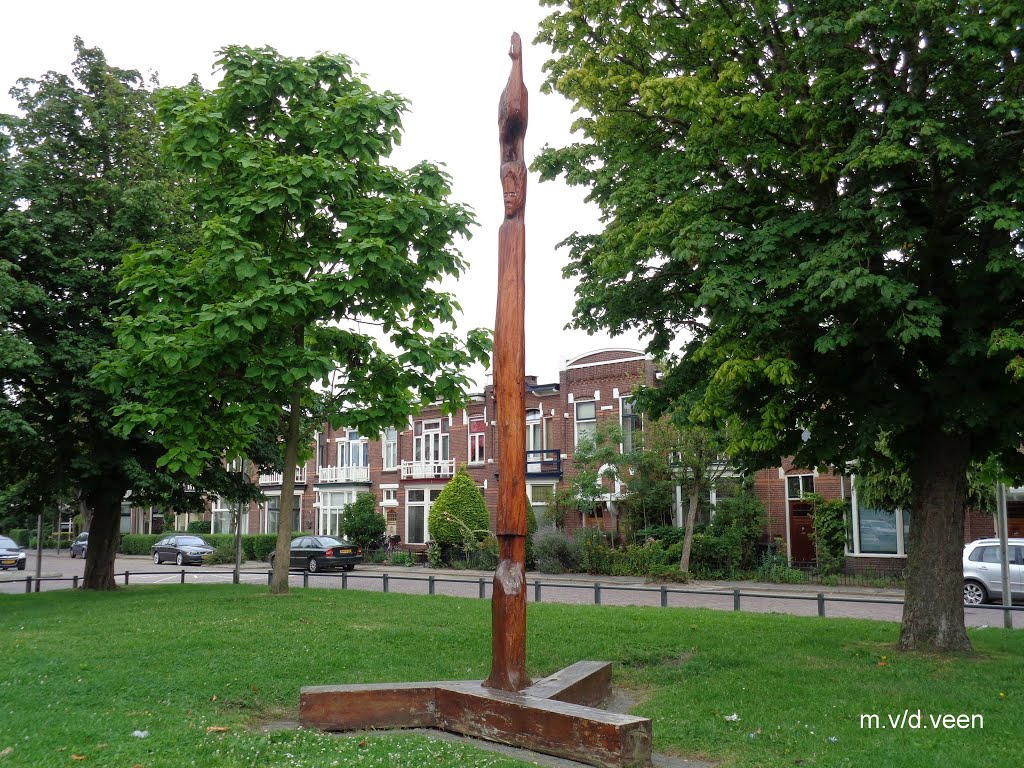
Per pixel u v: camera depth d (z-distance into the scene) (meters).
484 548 35.88
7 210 18.02
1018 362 8.35
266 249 14.10
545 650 11.43
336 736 7.50
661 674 10.15
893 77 9.87
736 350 9.67
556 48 12.99
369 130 14.66
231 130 14.76
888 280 8.92
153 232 19.45
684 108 10.66
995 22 9.23
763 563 29.19
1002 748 6.79
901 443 11.45
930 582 11.16
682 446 28.09
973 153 9.09
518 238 8.84
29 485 19.92
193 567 42.06
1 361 15.82
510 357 8.59
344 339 14.85
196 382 14.00
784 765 6.52
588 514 35.09
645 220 10.71
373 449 46.09
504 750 7.21
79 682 8.91
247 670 9.67
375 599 16.81
